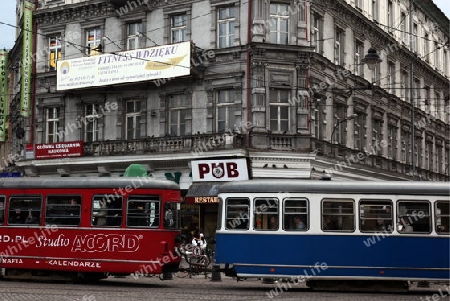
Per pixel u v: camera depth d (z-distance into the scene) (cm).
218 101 3297
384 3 4294
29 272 2200
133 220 2103
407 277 2000
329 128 3466
